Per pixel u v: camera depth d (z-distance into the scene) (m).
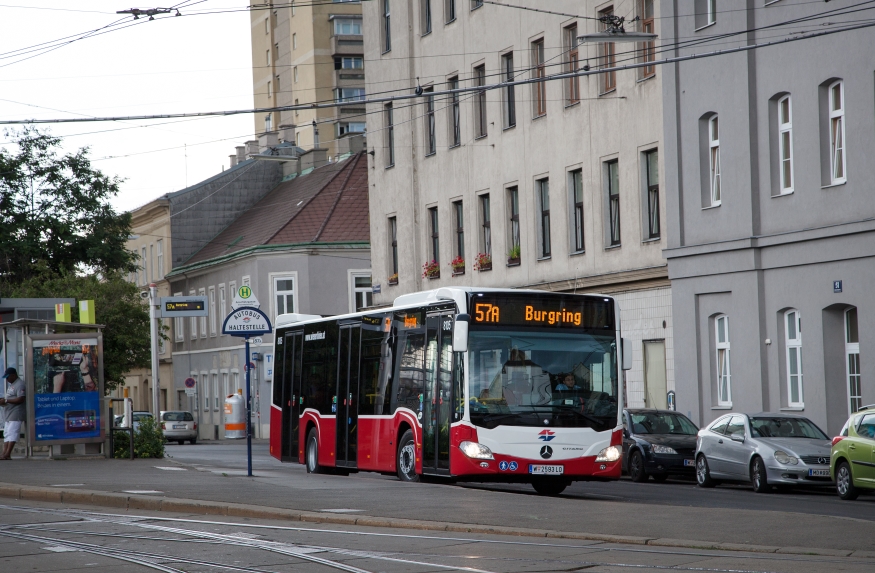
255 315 23.16
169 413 62.97
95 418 28.12
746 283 30.66
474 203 43.84
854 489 21.48
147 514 16.95
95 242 68.50
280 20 112.12
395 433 22.84
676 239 33.16
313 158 79.38
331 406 26.16
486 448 20.20
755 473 24.19
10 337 29.77
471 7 43.72
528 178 40.69
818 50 28.41
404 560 12.13
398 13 48.12
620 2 35.66
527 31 40.41
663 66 33.53
